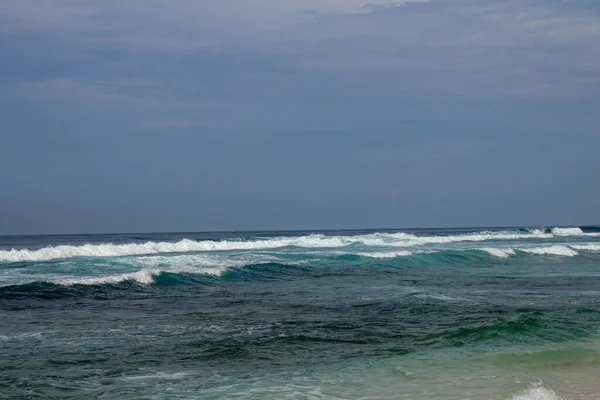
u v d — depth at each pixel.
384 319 15.90
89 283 21.34
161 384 9.85
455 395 9.10
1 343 12.62
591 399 9.16
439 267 34.31
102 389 9.56
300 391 9.45
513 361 11.44
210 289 22.62
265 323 15.24
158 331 14.10
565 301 19.45
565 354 12.03
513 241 65.81
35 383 9.80
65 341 12.88
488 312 17.02
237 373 10.56
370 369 10.81
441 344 12.90
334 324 15.15
